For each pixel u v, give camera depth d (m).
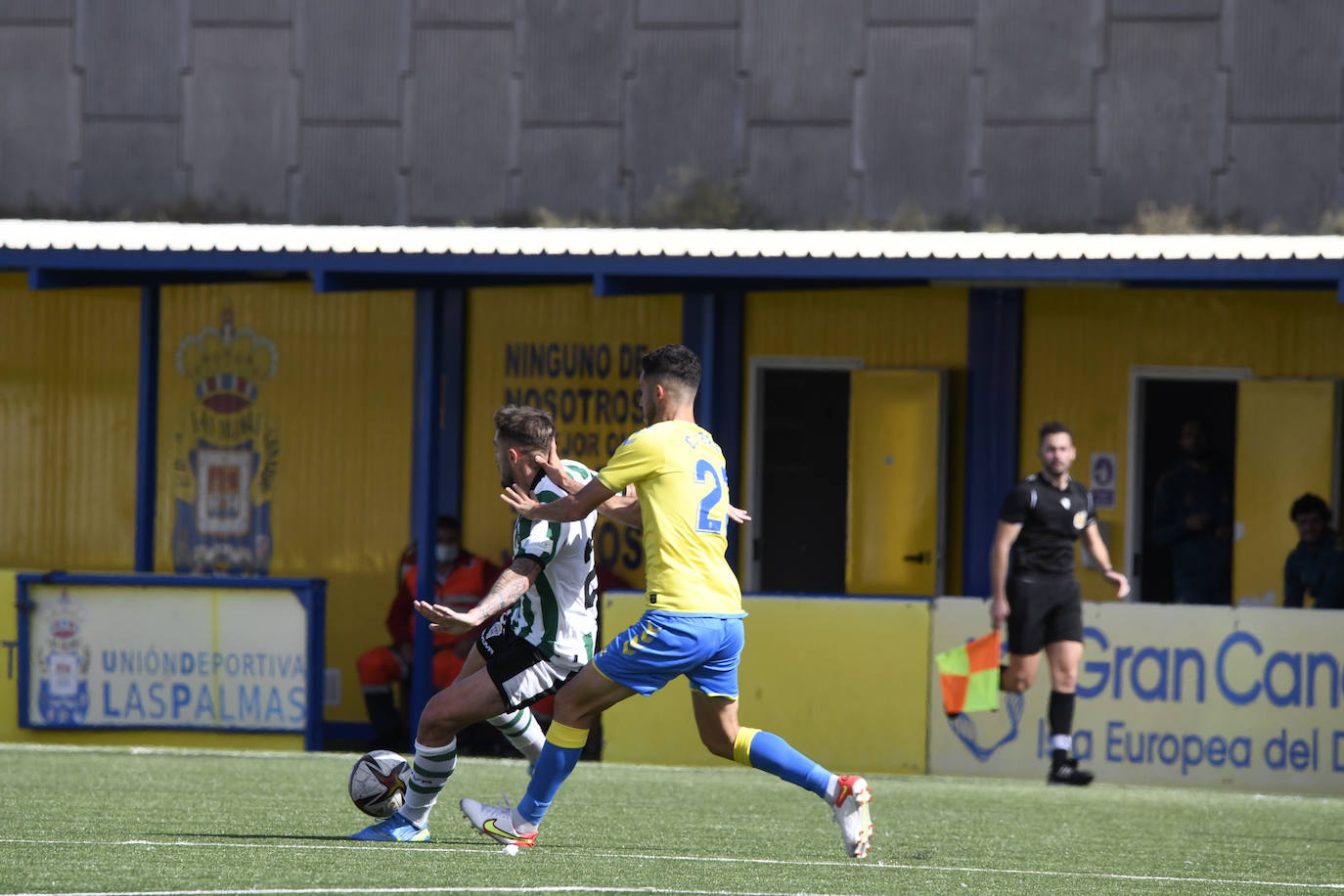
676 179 95.88
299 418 54.06
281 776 33.31
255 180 97.81
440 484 53.62
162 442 54.16
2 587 43.47
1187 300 49.72
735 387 52.41
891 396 50.97
